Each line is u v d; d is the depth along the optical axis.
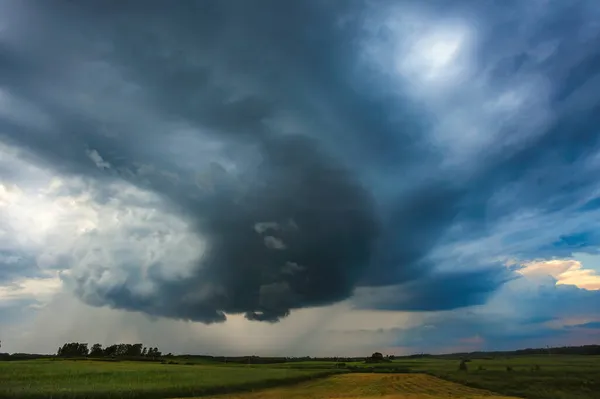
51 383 71.75
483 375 88.19
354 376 110.00
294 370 127.69
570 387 66.62
